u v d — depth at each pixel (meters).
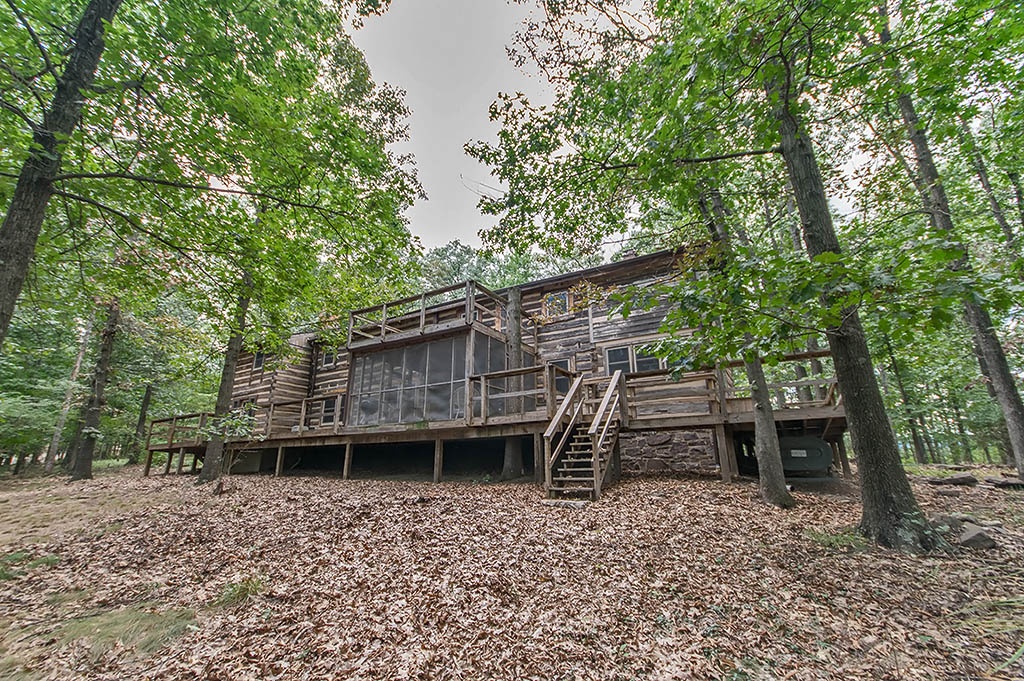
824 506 6.39
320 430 12.20
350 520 6.03
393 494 7.95
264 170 5.66
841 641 3.08
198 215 5.88
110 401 18.89
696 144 5.39
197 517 6.83
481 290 12.12
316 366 19.22
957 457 23.33
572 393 8.45
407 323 15.62
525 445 11.35
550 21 5.62
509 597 3.83
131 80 4.89
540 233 7.12
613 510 6.27
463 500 7.09
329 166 5.86
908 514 4.58
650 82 5.33
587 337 13.13
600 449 7.98
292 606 3.86
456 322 11.34
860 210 8.16
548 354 13.59
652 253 11.72
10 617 3.81
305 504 7.25
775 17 3.72
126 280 6.61
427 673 2.89
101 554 5.34
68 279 6.73
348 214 6.45
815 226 5.10
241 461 14.38
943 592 3.60
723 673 2.82
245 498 8.20
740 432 9.50
